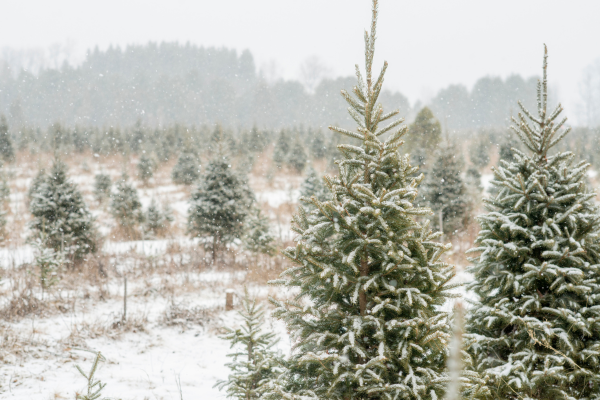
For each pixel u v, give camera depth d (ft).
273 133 155.63
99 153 124.67
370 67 11.99
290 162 102.27
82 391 19.20
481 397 12.82
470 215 49.03
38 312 28.53
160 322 29.45
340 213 11.03
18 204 72.64
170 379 21.56
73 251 40.52
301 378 12.23
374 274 11.51
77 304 31.27
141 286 37.70
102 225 64.18
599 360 13.30
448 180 48.67
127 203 63.31
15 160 103.19
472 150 102.94
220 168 48.62
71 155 120.26
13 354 21.85
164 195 84.58
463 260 37.32
